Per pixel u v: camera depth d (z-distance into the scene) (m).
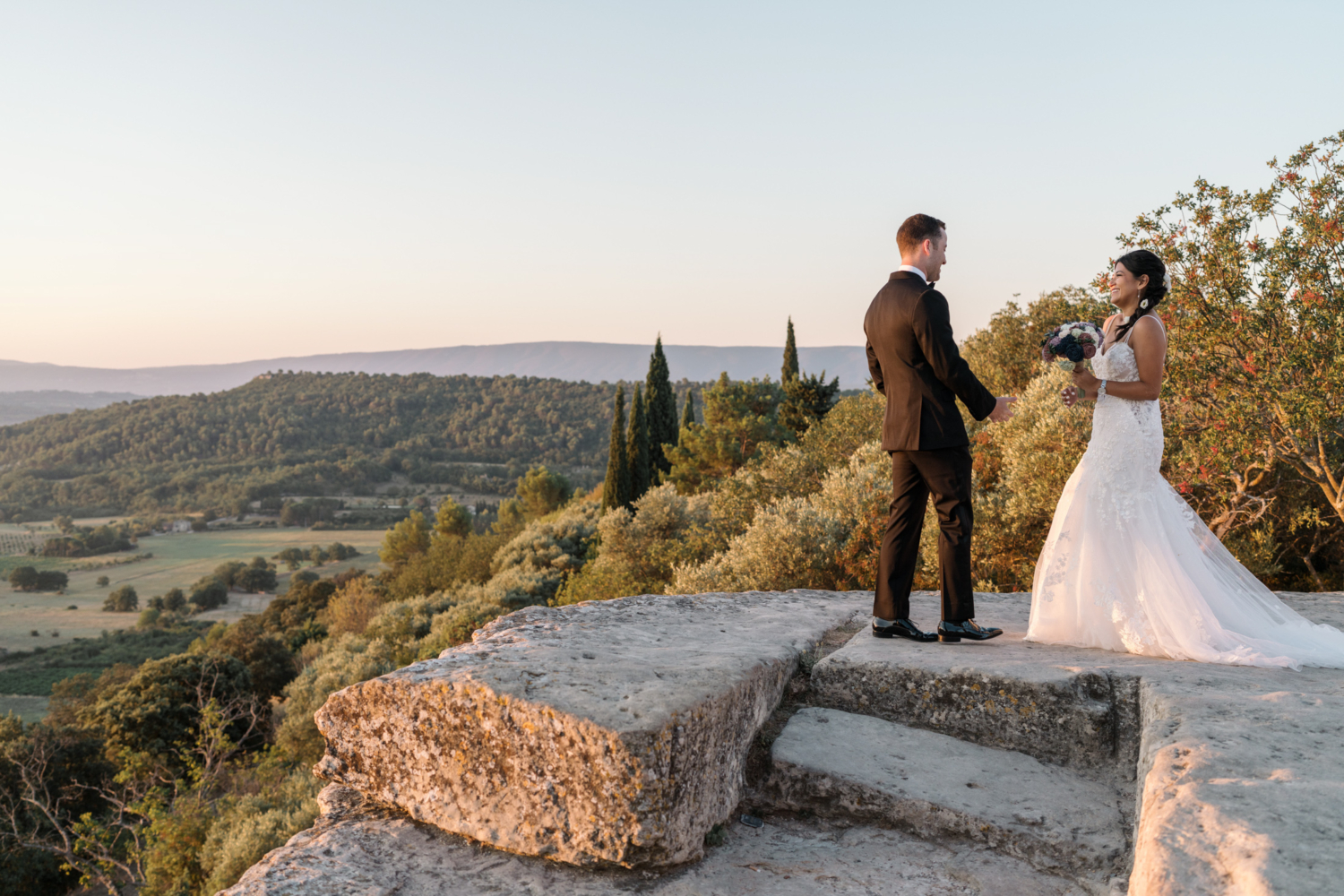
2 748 28.95
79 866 21.62
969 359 18.14
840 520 13.52
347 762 2.51
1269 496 9.25
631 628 3.67
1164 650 3.13
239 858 15.73
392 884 2.07
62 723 42.19
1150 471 3.37
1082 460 3.55
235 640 44.16
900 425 3.49
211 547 171.50
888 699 3.08
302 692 29.75
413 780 2.38
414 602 40.16
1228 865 1.44
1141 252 3.50
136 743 32.06
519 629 3.58
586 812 2.11
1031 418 11.27
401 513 196.50
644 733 2.06
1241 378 8.46
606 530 24.58
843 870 2.25
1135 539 3.29
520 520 69.69
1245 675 2.81
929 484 3.52
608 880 2.11
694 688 2.39
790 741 2.81
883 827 2.51
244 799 19.12
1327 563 10.04
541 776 2.17
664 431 47.06
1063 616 3.45
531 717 2.18
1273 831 1.51
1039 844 2.27
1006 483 10.96
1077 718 2.75
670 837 2.13
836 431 22.22
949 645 3.44
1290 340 8.13
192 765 26.38
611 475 42.16
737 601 4.55
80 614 114.31
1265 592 3.41
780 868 2.26
